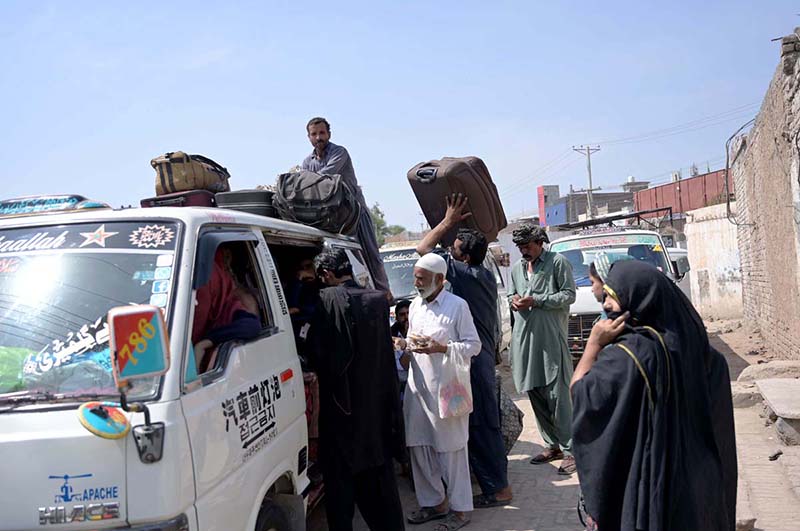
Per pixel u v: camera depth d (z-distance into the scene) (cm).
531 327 611
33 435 243
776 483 548
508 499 538
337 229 535
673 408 255
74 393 260
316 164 670
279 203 499
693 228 2302
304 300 495
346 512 407
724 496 266
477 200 595
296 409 377
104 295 288
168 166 453
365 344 409
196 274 300
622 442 258
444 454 488
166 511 240
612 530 261
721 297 2150
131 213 321
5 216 352
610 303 275
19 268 302
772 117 1004
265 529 328
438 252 582
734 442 280
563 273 606
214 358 309
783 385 730
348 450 404
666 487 250
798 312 952
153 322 222
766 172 1151
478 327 539
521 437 754
